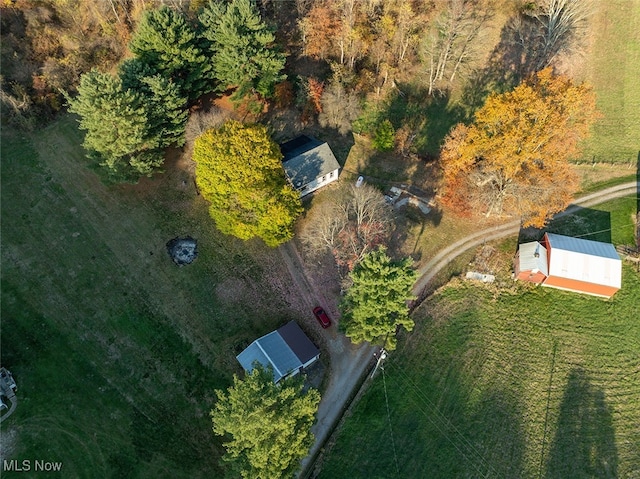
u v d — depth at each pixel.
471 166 55.44
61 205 60.56
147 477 44.25
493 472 42.19
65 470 44.31
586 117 45.97
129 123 53.03
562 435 43.91
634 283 52.88
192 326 51.78
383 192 61.56
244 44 59.31
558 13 64.50
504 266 54.94
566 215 58.81
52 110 69.25
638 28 73.38
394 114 68.88
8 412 46.88
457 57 72.62
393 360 48.62
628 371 47.31
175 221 58.81
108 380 48.97
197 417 47.16
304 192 60.41
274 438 36.81
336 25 67.00
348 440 44.31
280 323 51.84
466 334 50.12
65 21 74.25
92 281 54.75
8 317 52.69
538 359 48.34
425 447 43.59
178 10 69.19
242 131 50.34
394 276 40.44
